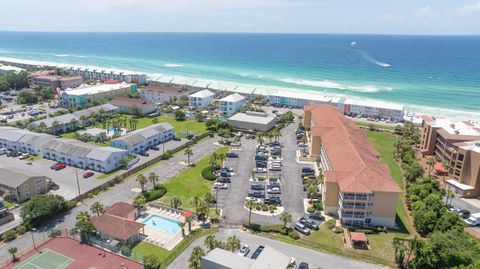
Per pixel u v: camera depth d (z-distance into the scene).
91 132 171.75
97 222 95.19
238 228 99.69
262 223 101.75
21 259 85.75
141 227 94.88
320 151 145.88
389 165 146.00
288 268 80.62
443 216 97.94
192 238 94.25
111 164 135.75
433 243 82.38
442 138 143.75
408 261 84.19
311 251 89.81
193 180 129.12
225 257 76.50
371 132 189.62
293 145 165.75
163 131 167.75
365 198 99.75
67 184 123.56
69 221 102.00
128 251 87.38
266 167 140.62
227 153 152.50
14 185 110.31
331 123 154.62
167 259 84.88
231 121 189.75
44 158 147.50
